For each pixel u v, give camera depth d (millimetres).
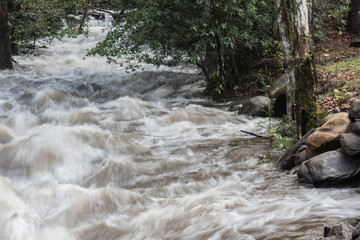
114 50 13773
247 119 11141
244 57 14555
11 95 14273
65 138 8812
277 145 8195
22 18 20688
